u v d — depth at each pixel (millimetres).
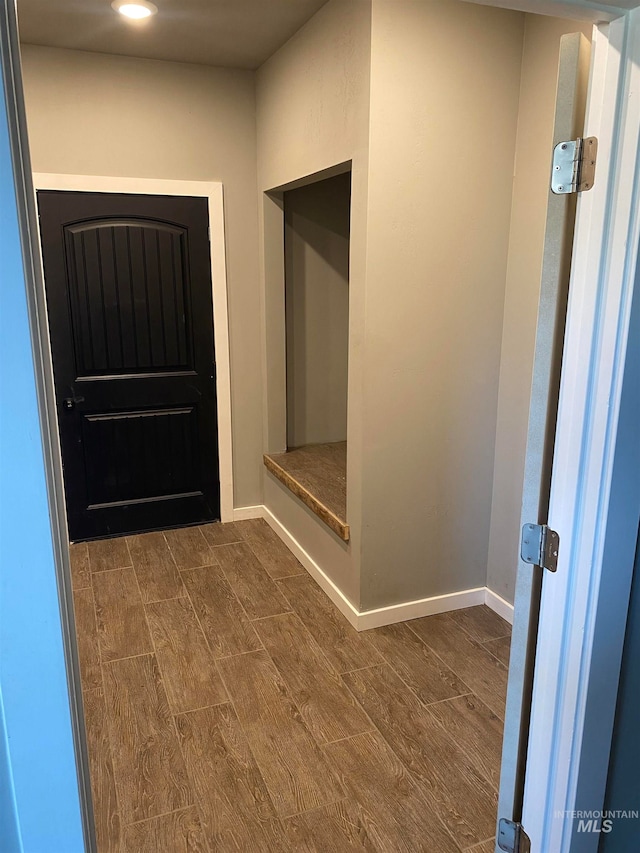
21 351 754
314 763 1984
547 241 1203
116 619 2805
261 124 3361
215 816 1786
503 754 1448
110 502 3619
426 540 2762
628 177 1076
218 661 2508
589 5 1012
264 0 2461
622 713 1310
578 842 1334
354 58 2303
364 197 2332
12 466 776
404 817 1785
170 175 3355
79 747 934
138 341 3463
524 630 1352
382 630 2730
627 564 1230
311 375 3842
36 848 910
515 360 2611
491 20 2328
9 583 805
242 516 3945
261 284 3619
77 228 3236
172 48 3021
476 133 2412
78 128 3145
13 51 737
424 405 2604
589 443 1186
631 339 1127
